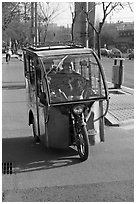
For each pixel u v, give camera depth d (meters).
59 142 7.01
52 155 7.11
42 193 5.27
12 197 5.15
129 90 16.17
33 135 8.48
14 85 19.06
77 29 14.47
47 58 6.98
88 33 14.05
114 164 6.49
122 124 9.47
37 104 7.34
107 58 52.88
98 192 5.27
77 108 6.73
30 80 7.94
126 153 7.14
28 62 8.04
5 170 6.29
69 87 7.05
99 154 7.07
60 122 6.90
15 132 9.10
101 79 7.09
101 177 5.87
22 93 16.02
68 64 7.12
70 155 7.06
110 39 68.88
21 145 7.87
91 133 7.08
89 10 14.45
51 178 5.87
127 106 11.73
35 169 6.32
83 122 6.64
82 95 6.97
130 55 46.47
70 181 5.72
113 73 16.67
